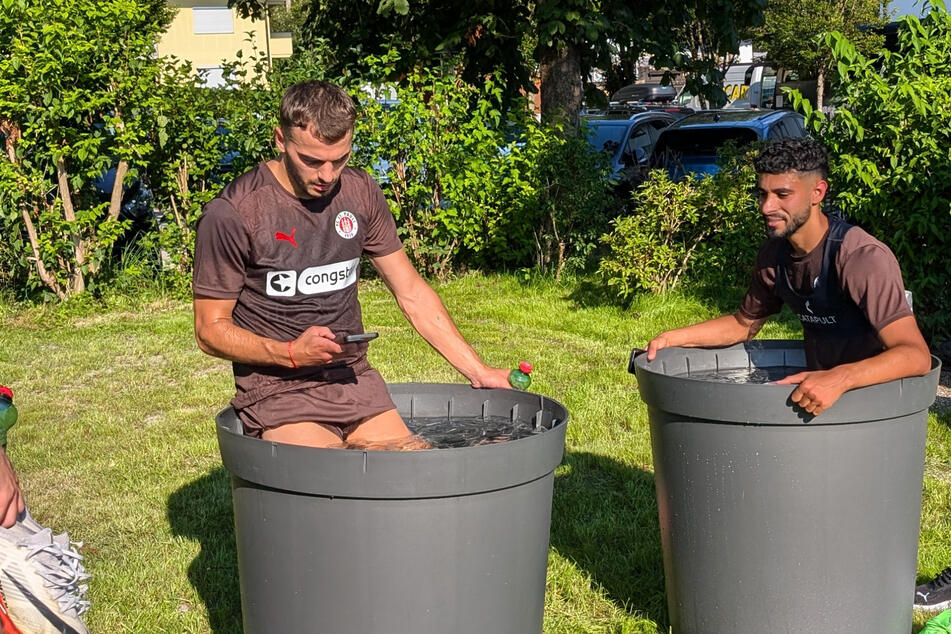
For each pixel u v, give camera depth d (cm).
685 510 298
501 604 248
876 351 307
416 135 966
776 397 272
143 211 1012
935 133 658
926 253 677
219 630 357
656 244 877
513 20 1103
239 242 275
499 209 1012
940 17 685
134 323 861
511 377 320
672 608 319
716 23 1131
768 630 291
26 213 865
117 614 366
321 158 263
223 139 936
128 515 462
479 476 233
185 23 2650
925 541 412
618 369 695
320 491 231
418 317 322
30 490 495
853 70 698
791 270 316
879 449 277
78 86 873
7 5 827
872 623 291
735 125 1206
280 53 2797
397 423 309
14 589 214
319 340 256
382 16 1118
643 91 3186
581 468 509
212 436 572
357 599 237
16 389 680
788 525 280
